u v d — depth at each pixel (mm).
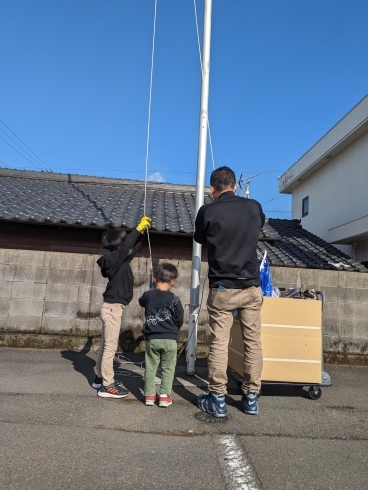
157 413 3082
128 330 5309
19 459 2262
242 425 2947
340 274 5781
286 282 5789
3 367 4145
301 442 2717
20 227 6094
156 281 3465
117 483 2090
